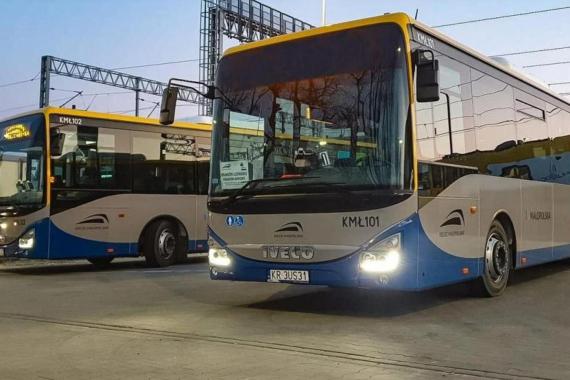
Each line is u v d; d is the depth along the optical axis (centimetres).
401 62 727
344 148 738
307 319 759
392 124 716
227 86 848
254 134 809
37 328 727
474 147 881
